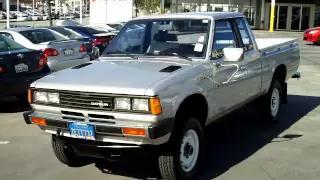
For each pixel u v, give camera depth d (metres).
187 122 4.55
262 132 6.73
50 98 4.44
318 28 23.31
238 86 5.60
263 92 6.56
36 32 10.19
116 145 4.24
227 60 5.06
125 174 5.03
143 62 5.02
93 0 28.14
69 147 4.71
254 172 5.06
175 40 5.27
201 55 5.02
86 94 4.20
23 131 6.89
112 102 4.10
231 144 6.13
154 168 5.19
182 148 4.52
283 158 5.54
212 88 4.93
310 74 12.77
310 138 6.40
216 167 5.22
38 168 5.24
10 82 7.70
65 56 9.74
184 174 4.59
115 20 28.12
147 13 39.72
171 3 40.12
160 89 4.04
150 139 4.07
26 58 8.05
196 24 5.29
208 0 40.34
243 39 5.93
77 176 4.98
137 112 4.02
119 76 4.43
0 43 8.16
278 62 6.94
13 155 5.73
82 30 14.75
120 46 5.55
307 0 38.69
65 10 78.56
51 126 4.47
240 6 40.09
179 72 4.49
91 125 4.17
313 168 5.18
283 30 38.84
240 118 7.59
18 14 67.69
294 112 8.02
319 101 9.00
